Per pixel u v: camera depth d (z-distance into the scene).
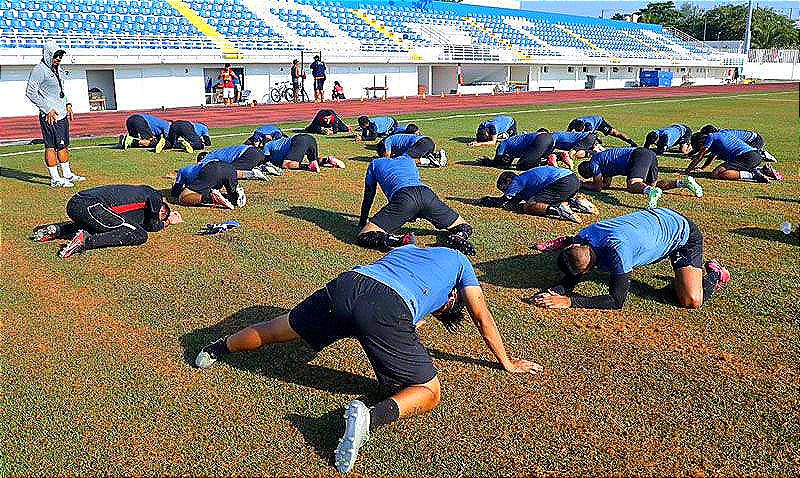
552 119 20.78
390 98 33.00
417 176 7.03
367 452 3.37
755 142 11.07
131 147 14.05
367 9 41.16
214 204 8.30
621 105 26.36
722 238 6.95
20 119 22.33
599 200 8.76
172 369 4.15
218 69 30.25
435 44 39.38
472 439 3.47
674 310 5.04
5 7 27.31
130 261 6.12
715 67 54.81
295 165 10.88
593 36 52.12
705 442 3.45
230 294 5.36
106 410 3.71
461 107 26.08
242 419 3.65
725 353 4.35
